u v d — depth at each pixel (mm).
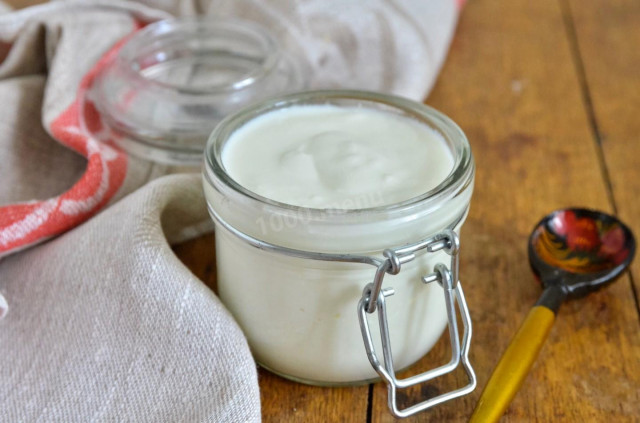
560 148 583
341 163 430
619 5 787
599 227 490
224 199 409
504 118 611
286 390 441
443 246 404
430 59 615
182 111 532
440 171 428
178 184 476
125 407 418
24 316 455
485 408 416
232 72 596
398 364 438
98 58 571
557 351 458
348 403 435
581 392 440
